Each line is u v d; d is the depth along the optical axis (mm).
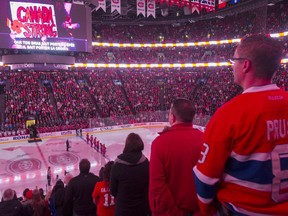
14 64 39875
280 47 1838
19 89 41500
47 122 37375
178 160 2662
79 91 45125
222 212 1928
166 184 2689
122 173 3762
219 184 1919
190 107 2869
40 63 39250
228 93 43406
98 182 5117
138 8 36469
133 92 49375
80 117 40625
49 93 43844
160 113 43250
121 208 3834
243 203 1736
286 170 1705
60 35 36219
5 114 37312
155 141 2836
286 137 1728
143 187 3824
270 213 1696
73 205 5605
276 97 1794
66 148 31094
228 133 1728
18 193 20141
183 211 2705
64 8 36250
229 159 1793
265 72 1812
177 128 2816
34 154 29312
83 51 38000
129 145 3871
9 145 32562
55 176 23469
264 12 42531
